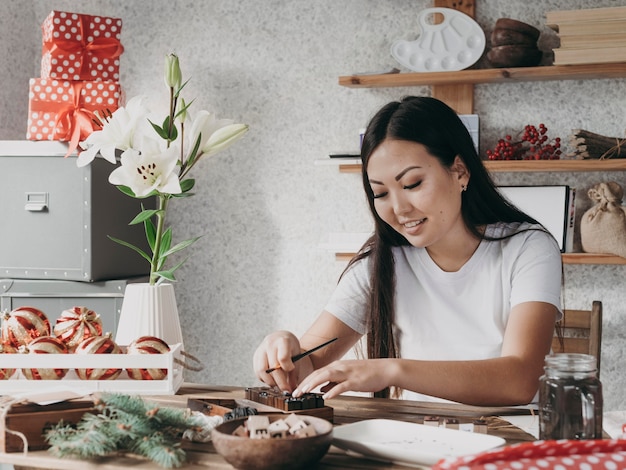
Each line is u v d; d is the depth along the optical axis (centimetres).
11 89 339
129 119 197
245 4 332
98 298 289
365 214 319
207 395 151
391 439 116
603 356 296
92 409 116
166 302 195
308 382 135
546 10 298
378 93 316
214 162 336
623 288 293
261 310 332
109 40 297
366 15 318
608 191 278
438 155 158
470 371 142
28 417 113
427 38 296
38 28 353
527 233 175
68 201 286
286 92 328
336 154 300
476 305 175
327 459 109
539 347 154
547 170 278
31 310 158
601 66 273
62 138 292
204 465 105
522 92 300
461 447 112
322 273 325
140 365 147
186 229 339
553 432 111
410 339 180
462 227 174
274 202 329
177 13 340
